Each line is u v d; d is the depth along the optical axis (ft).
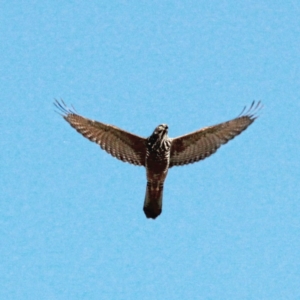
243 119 100.48
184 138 100.58
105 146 102.47
